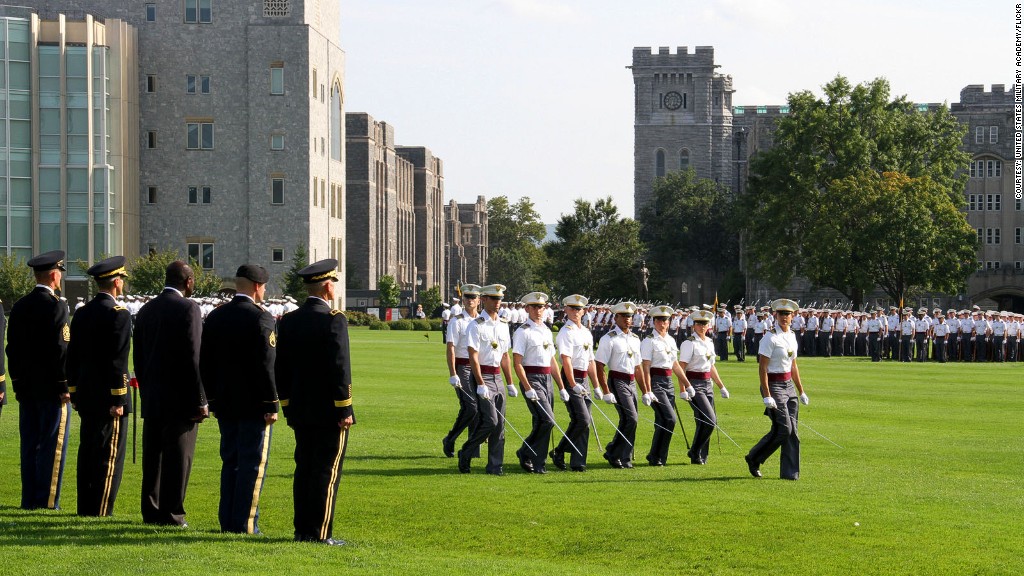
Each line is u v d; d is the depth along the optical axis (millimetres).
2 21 124938
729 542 17703
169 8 137500
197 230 138375
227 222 138500
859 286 116250
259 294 17656
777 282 128250
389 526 18672
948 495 22062
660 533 18281
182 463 17969
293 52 137875
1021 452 28641
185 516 18844
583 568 15844
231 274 138750
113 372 18562
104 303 18641
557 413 36844
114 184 131375
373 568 14961
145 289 119625
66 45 127500
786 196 125938
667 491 22328
